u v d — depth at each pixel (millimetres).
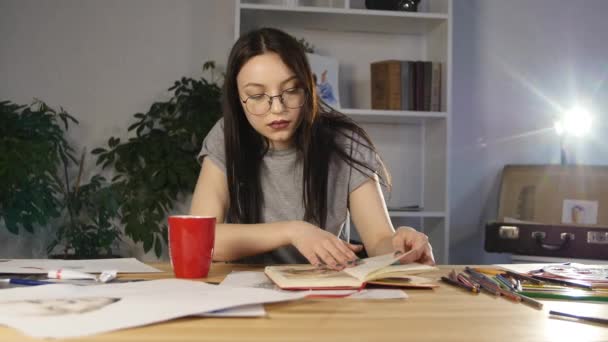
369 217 1483
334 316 757
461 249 3178
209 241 1080
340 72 3100
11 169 2586
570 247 2236
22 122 2773
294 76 1309
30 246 3014
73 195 2947
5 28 3031
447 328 708
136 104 3096
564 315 778
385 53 3135
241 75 1330
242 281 1018
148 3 3100
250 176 1512
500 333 689
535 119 3223
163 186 2820
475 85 3188
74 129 3061
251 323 708
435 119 2953
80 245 2830
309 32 3080
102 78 3078
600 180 2844
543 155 3225
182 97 2938
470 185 3182
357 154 1537
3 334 634
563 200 2869
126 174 3057
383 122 3121
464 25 3184
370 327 701
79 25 3068
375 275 989
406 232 1229
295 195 1541
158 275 1104
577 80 3242
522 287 1007
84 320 679
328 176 1522
